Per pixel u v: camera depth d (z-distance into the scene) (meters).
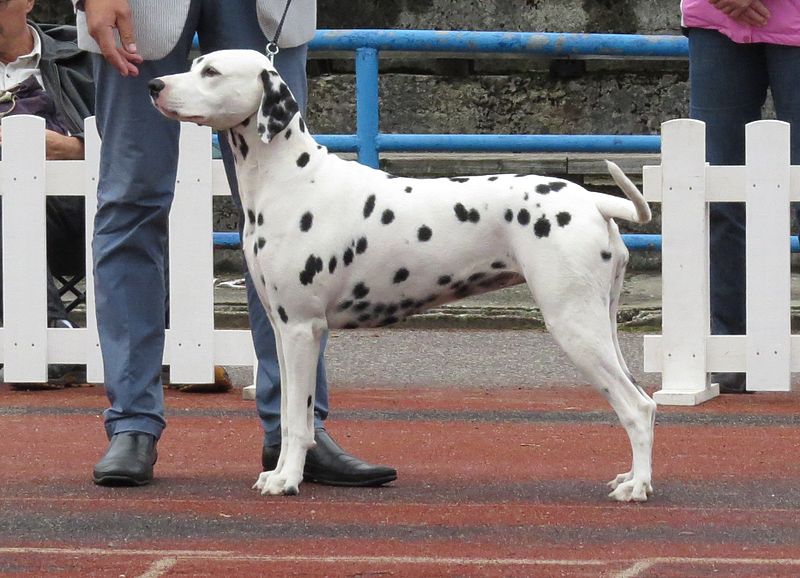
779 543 7.24
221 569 6.70
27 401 12.28
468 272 8.21
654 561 6.85
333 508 8.00
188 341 12.60
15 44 13.42
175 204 12.47
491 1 21.86
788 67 12.18
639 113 21.39
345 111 21.33
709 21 12.40
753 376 12.46
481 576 6.57
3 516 7.81
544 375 13.77
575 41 15.98
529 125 21.41
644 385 13.30
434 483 8.77
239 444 10.20
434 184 8.31
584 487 8.65
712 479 8.93
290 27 8.62
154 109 8.62
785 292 12.35
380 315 8.34
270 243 8.19
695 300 12.41
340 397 12.52
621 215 7.98
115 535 7.38
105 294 8.79
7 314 12.77
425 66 21.39
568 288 7.93
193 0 8.58
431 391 12.89
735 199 12.33
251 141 8.21
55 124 13.41
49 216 13.11
